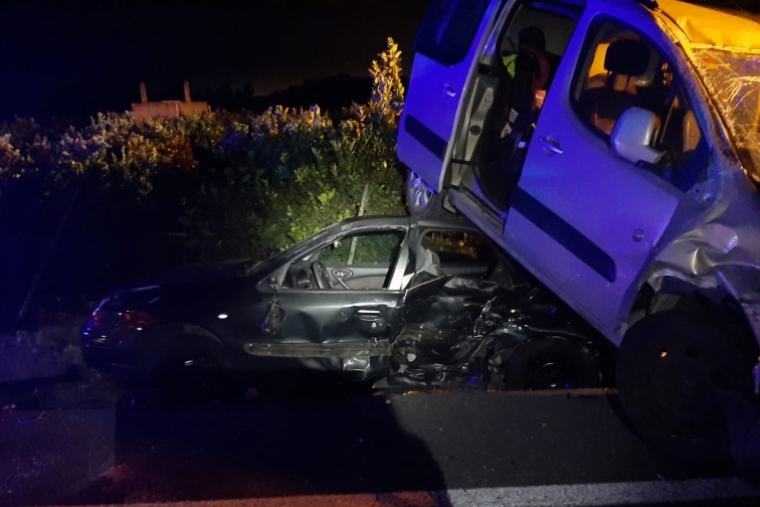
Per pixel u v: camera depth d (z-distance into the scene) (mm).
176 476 4078
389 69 9750
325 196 7602
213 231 7742
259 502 3811
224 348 5609
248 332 5602
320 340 5648
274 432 4566
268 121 8703
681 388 4094
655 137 4305
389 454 4270
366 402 4934
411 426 4578
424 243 6699
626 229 4270
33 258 7867
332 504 3793
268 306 5625
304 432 4551
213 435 4543
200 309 5617
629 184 4285
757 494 3891
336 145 7762
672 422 4133
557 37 6164
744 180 3861
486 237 6074
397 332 5672
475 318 5668
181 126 11164
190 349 5609
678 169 4098
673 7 4676
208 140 9641
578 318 5582
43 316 7500
